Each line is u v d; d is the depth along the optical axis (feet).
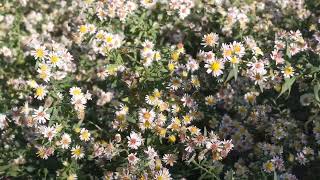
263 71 1.12
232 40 1.35
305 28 1.40
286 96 1.23
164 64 1.26
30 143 1.25
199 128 1.22
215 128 1.23
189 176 1.14
